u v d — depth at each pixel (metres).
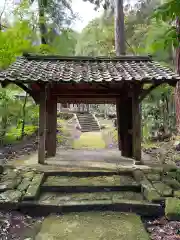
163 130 9.59
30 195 3.76
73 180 4.58
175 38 2.06
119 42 9.72
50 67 5.49
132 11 14.25
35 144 8.58
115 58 6.12
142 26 12.95
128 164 5.49
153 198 3.69
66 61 6.13
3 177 4.58
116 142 10.45
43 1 10.05
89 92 6.51
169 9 1.81
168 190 3.99
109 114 19.45
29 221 3.40
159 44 2.21
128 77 4.66
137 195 4.12
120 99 6.60
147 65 5.72
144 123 9.91
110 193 4.20
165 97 9.44
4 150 7.46
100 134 13.38
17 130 9.77
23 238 2.94
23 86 5.29
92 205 3.66
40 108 5.35
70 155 6.82
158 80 4.64
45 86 5.22
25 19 9.69
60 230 3.11
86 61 6.14
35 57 6.12
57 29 11.27
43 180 4.55
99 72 5.17
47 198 3.96
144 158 6.19
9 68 5.20
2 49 7.52
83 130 14.67
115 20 9.83
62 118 18.84
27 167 5.13
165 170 4.99
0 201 3.61
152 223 3.36
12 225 3.24
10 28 8.15
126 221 3.35
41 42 11.24
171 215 3.39
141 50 8.34
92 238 2.91
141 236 2.96
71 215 3.53
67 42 11.95
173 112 9.30
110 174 4.85
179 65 7.50
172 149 7.10
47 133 6.59
